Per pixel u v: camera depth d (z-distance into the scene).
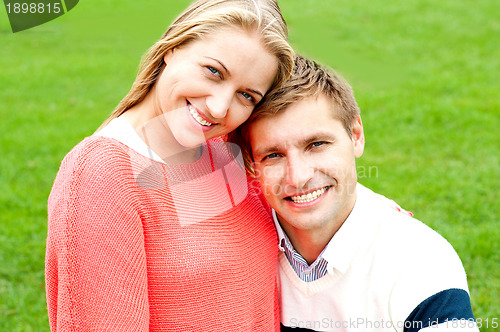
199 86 1.71
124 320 1.56
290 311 2.14
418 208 4.41
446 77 7.43
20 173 5.27
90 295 1.55
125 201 1.61
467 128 5.99
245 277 1.88
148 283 1.70
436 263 1.90
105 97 7.23
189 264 1.71
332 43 8.20
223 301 1.79
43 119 6.55
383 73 7.42
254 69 1.72
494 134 5.83
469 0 11.35
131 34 9.25
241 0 1.76
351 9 10.61
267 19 1.73
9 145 5.84
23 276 3.78
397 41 8.78
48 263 1.67
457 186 4.76
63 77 7.93
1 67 8.35
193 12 1.79
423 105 6.55
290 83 1.85
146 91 1.85
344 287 2.00
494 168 5.09
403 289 1.90
